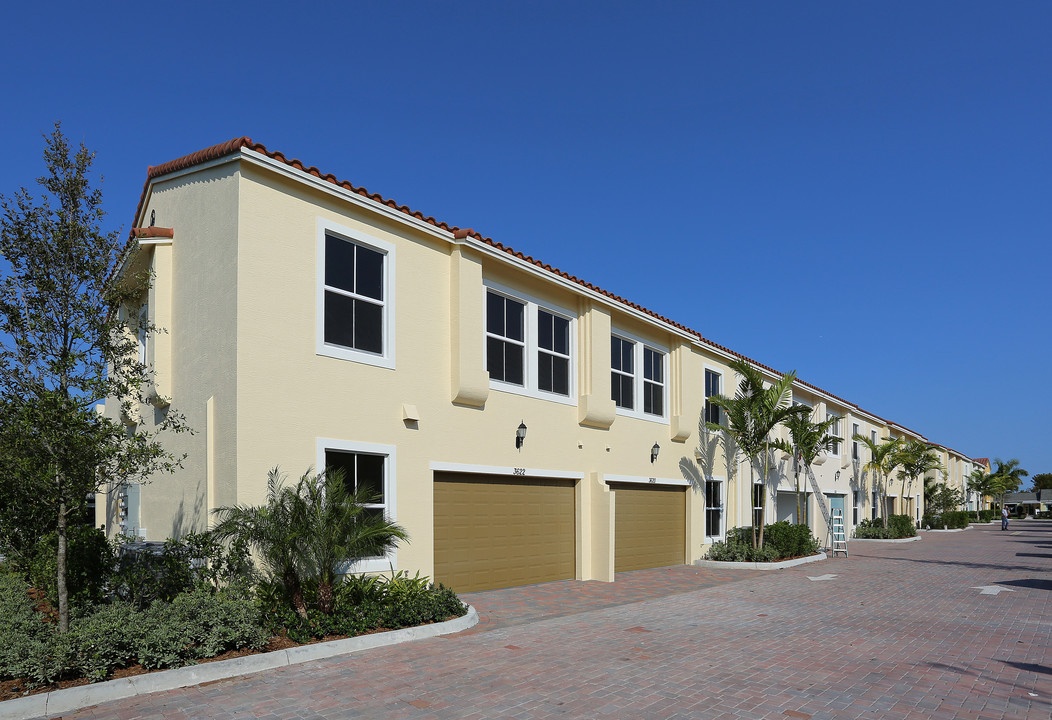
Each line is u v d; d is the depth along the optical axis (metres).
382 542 9.52
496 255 13.15
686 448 19.95
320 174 10.48
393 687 7.07
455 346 12.43
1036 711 6.59
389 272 11.52
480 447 12.98
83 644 6.76
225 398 9.41
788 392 22.98
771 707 6.66
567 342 15.91
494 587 13.31
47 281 7.43
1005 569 18.73
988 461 83.25
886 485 39.59
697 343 20.44
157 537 10.40
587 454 15.86
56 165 7.84
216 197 9.98
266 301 9.73
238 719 6.08
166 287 10.68
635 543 17.58
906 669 8.07
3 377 7.24
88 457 7.35
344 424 10.55
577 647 8.95
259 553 9.21
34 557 10.12
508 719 6.23
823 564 20.09
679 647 9.04
